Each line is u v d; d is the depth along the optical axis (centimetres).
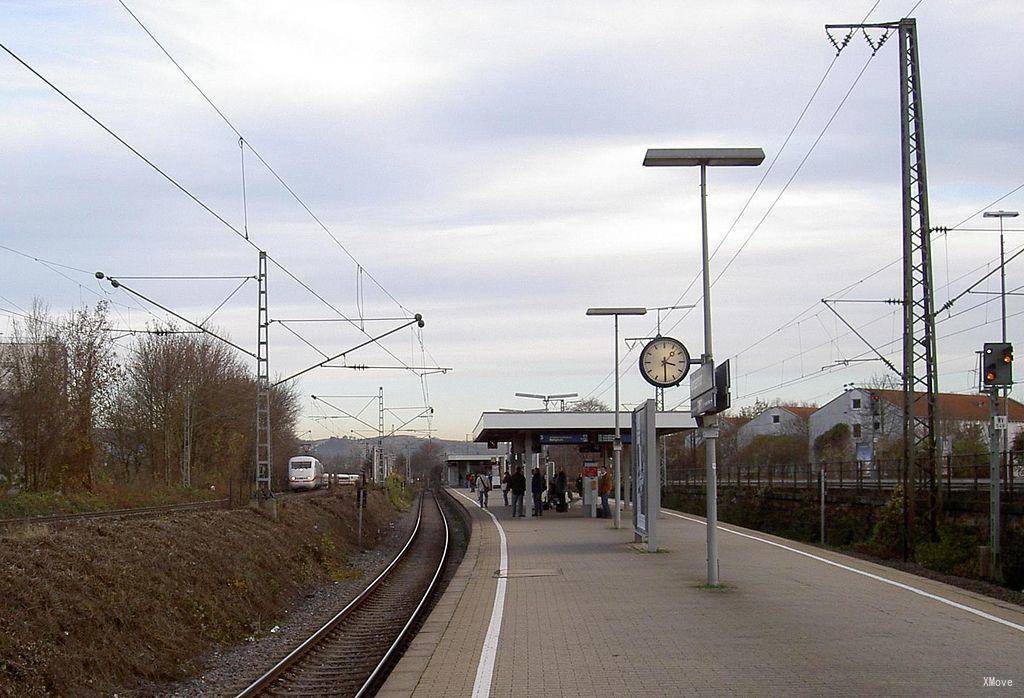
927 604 1358
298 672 1378
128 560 1703
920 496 2781
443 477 15450
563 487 4022
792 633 1136
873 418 6125
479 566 1977
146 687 1335
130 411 5644
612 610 1351
